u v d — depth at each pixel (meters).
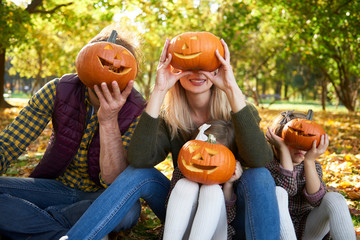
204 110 3.10
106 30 2.92
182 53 2.66
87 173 2.90
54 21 18.53
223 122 2.94
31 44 21.31
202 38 2.68
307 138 2.73
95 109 2.84
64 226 2.61
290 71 33.25
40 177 2.94
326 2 12.97
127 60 2.54
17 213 2.45
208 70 2.73
